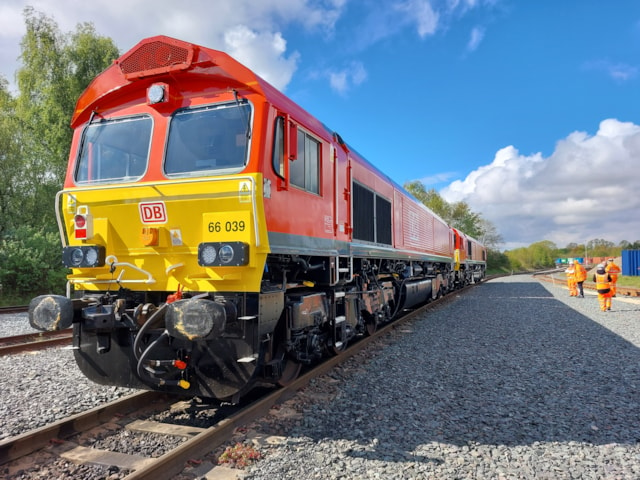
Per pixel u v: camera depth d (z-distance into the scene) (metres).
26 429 4.27
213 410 4.96
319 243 5.80
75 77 25.19
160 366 4.38
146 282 4.52
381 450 3.97
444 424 4.62
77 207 4.91
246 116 4.51
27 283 19.28
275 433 4.32
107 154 5.07
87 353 4.87
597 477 3.52
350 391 5.66
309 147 5.73
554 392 5.71
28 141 25.75
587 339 9.29
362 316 8.62
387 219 9.89
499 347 8.45
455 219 74.25
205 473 3.47
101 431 4.29
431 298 15.99
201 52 4.66
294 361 5.71
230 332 4.29
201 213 4.36
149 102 4.77
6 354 7.59
